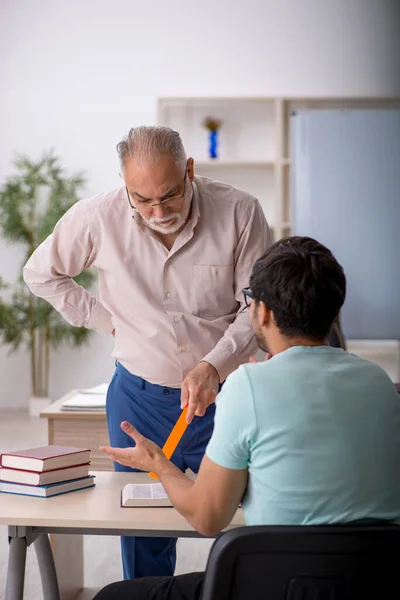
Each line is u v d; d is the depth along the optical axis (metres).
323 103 7.25
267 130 7.36
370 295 7.04
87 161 7.43
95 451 3.10
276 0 7.36
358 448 1.59
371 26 7.36
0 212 7.09
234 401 1.62
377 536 1.47
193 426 2.55
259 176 7.34
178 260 2.56
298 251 1.68
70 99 7.42
